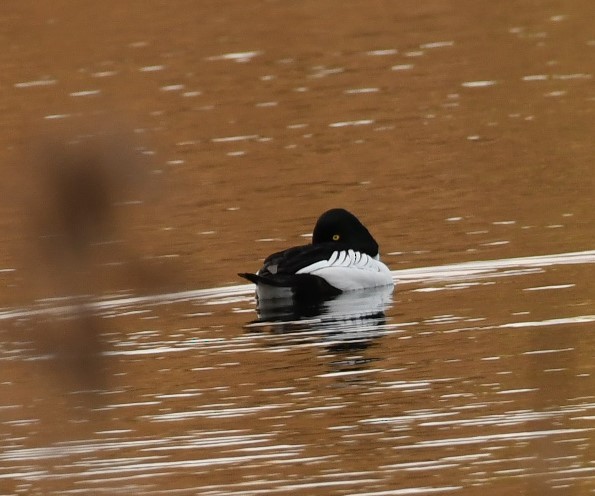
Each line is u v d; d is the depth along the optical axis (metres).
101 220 6.09
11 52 48.88
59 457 14.22
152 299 6.90
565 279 22.66
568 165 33.12
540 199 29.81
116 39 50.84
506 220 28.00
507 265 24.19
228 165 35.22
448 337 19.12
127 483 13.15
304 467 13.52
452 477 12.90
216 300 23.05
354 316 21.14
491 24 52.19
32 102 41.09
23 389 16.50
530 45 48.44
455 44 49.47
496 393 15.95
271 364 18.12
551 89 42.31
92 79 44.78
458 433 14.42
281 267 23.14
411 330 19.80
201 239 27.98
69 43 49.62
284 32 51.94
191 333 20.38
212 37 51.28
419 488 12.62
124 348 19.47
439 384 16.58
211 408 16.05
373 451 13.98
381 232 27.97
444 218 28.73
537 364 17.16
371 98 42.59
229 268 25.42
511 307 20.83
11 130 36.12
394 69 46.25
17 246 7.09
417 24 52.91
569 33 49.78
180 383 17.33
